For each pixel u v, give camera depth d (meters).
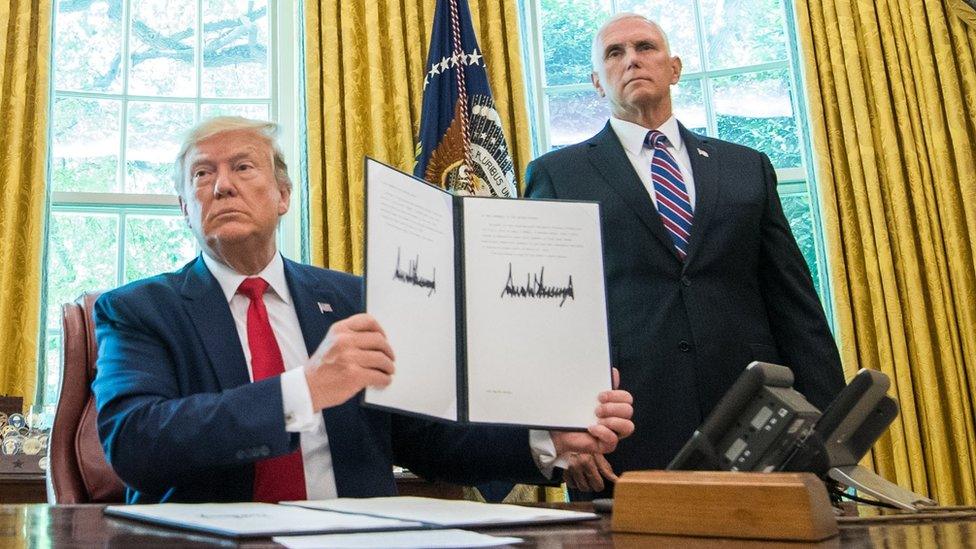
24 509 1.10
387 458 1.40
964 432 3.32
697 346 1.81
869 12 3.77
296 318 1.50
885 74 3.71
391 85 3.76
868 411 1.08
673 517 0.80
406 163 3.62
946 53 3.68
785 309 1.96
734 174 2.04
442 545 0.69
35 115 3.46
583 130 4.11
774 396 1.01
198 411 1.13
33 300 3.28
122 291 1.42
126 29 3.95
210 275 1.48
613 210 1.95
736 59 4.11
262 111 3.99
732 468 1.01
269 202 1.52
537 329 1.25
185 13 4.04
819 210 3.72
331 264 3.51
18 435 2.48
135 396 1.24
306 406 1.10
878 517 0.95
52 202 3.67
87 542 0.73
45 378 3.35
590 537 0.78
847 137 3.65
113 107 3.85
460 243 1.25
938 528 0.85
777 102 4.05
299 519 0.86
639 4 4.20
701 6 4.18
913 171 3.58
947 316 3.45
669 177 2.02
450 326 1.20
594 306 1.28
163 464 1.13
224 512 0.93
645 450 1.74
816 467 1.01
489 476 1.40
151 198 3.76
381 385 1.10
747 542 0.74
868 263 3.52
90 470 1.58
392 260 1.15
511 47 3.82
